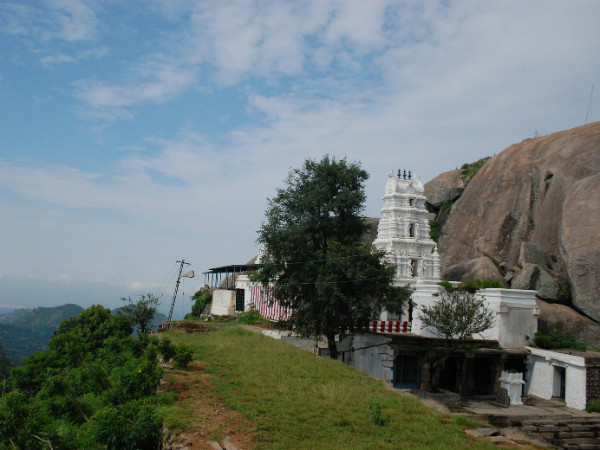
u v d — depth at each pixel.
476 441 16.48
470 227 51.34
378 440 15.20
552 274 38.62
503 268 45.22
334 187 33.66
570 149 45.97
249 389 18.75
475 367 32.25
